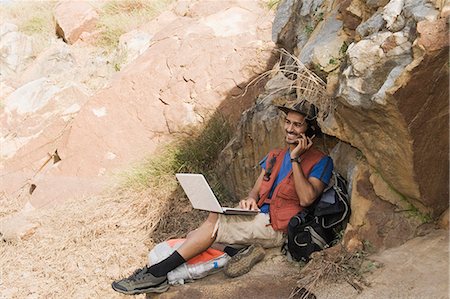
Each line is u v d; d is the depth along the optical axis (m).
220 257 4.87
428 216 4.41
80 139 8.16
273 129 6.12
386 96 3.94
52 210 7.48
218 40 8.31
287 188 4.86
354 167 4.79
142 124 8.09
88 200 7.52
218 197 6.81
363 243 4.49
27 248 6.85
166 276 4.79
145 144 8.01
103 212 7.09
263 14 8.71
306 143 4.81
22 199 8.33
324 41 5.21
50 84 9.71
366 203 4.59
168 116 7.98
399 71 3.96
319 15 5.92
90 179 7.94
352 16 5.00
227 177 6.77
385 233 4.46
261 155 6.32
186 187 4.84
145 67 8.38
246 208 4.91
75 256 6.54
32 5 13.64
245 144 6.48
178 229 6.57
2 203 8.28
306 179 4.76
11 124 9.30
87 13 12.09
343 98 4.27
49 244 6.82
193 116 7.89
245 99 7.70
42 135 8.90
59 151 8.33
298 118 4.82
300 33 6.20
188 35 8.56
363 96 4.14
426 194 4.30
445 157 4.21
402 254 4.29
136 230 6.73
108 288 6.06
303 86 5.26
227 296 4.55
